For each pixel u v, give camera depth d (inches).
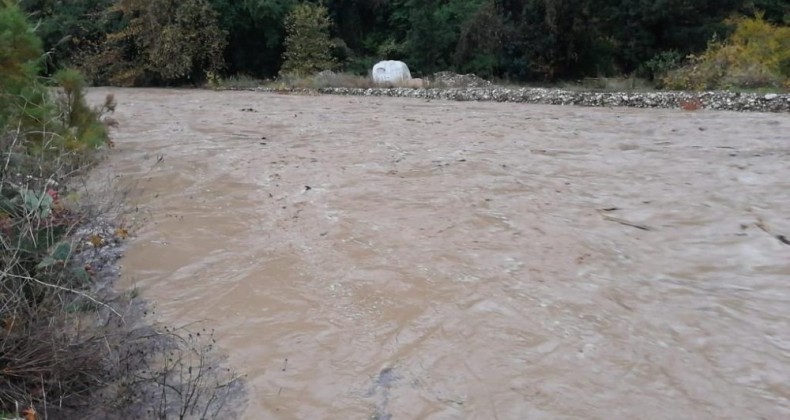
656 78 697.0
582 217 203.0
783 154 299.6
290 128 393.7
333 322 137.7
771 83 589.9
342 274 160.4
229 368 121.0
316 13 971.3
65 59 971.9
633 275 159.5
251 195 228.1
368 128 392.2
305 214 205.8
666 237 185.5
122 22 987.9
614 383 114.5
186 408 106.3
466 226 193.8
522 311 140.4
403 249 175.5
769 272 160.9
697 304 144.1
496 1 951.0
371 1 1066.1
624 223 197.5
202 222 199.0
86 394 108.0
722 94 514.6
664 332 131.7
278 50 1037.2
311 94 707.4
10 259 117.6
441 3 1030.4
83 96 296.2
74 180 226.8
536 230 190.5
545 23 900.6
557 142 338.6
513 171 265.3
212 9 966.4
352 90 701.3
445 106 543.5
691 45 803.4
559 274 159.6
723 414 105.4
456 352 125.2
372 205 214.8
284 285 155.1
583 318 137.5
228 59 1031.6
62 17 978.7
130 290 151.5
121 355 119.2
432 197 224.4
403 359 123.3
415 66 984.3
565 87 683.4
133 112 499.8
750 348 125.3
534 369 119.0
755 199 222.1
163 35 936.3
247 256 172.7
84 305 131.5
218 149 314.7
